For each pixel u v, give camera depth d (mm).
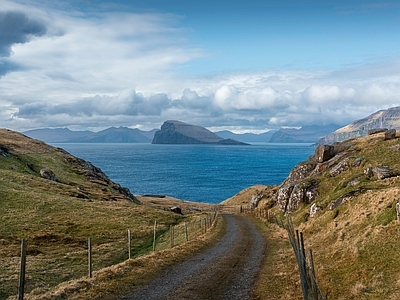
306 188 58094
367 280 18516
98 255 39281
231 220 69438
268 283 21750
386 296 15766
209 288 20516
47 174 95000
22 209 56938
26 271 29891
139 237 50781
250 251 34125
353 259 21875
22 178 80062
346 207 36344
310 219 44625
